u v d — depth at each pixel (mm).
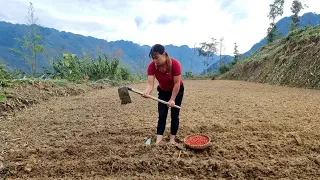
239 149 4730
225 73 33844
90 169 4113
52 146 5035
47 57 15773
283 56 19531
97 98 10414
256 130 5812
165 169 4098
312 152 4676
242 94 11969
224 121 6488
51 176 4020
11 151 4758
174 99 4805
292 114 7203
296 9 35344
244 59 32375
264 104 8867
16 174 4059
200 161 4270
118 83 16906
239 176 3914
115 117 7113
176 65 4719
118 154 4551
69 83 12734
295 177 3887
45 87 10859
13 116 7344
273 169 4043
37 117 7188
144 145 4746
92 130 5898
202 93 12539
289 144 4973
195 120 6629
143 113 7535
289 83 17078
